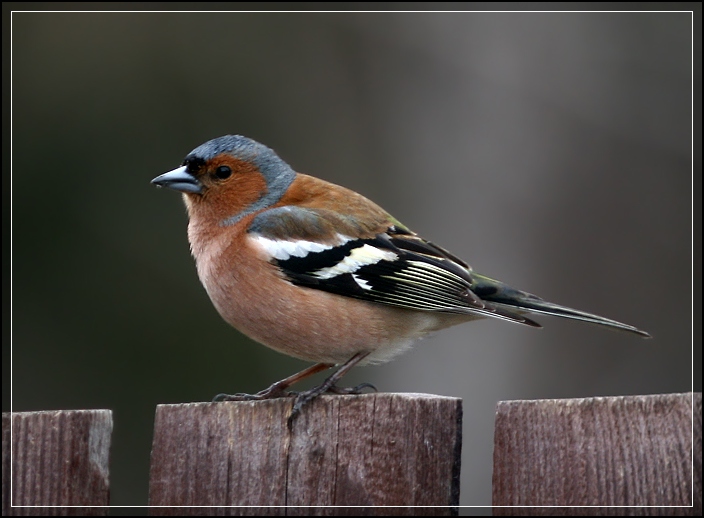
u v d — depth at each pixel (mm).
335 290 7449
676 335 12234
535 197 12797
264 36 14430
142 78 14086
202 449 5801
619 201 12711
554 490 5230
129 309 12992
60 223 13312
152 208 13477
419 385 11852
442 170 13336
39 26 13977
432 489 5410
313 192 8094
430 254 7887
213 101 14172
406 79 13906
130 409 12648
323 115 14227
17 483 5824
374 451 5531
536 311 7824
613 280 12461
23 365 12750
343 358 7703
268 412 5754
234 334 12859
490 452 11570
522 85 13242
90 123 13742
